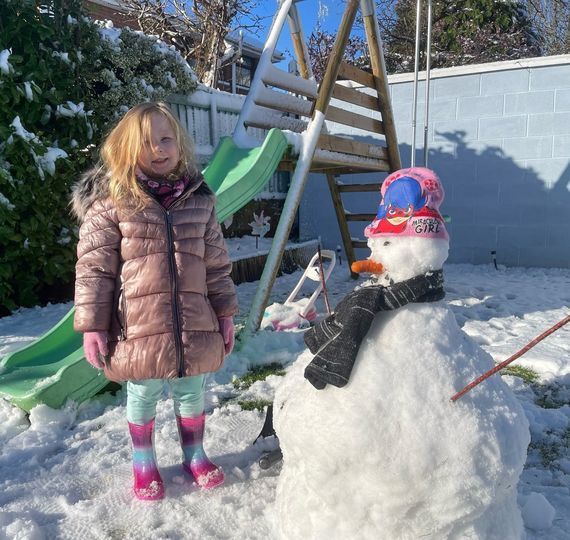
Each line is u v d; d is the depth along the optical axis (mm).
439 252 1688
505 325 4859
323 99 4676
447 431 1445
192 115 7430
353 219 7223
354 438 1459
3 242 4914
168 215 2141
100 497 2234
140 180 2135
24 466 2510
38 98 5203
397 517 1462
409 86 8656
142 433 2223
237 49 12227
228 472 2424
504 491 1499
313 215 9586
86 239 2105
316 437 1539
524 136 8094
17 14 5105
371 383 1516
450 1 17219
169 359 2074
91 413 3137
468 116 8383
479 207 8516
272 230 9531
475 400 1518
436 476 1421
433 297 1687
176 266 2131
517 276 7578
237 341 4176
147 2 11203
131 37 6348
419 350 1565
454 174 8594
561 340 4297
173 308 2105
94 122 5887
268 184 9453
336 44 4598
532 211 8188
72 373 3104
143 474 2221
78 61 5734
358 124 5781
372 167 6180
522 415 1608
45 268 5352
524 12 18172
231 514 2088
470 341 1719
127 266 2100
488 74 8164
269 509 2096
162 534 1979
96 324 2047
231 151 4852
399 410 1470
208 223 2305
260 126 5270
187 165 2242
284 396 1799
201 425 2355
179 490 2277
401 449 1430
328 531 1542
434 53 16859
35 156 5000
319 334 1757
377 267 1723
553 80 7812
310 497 1595
